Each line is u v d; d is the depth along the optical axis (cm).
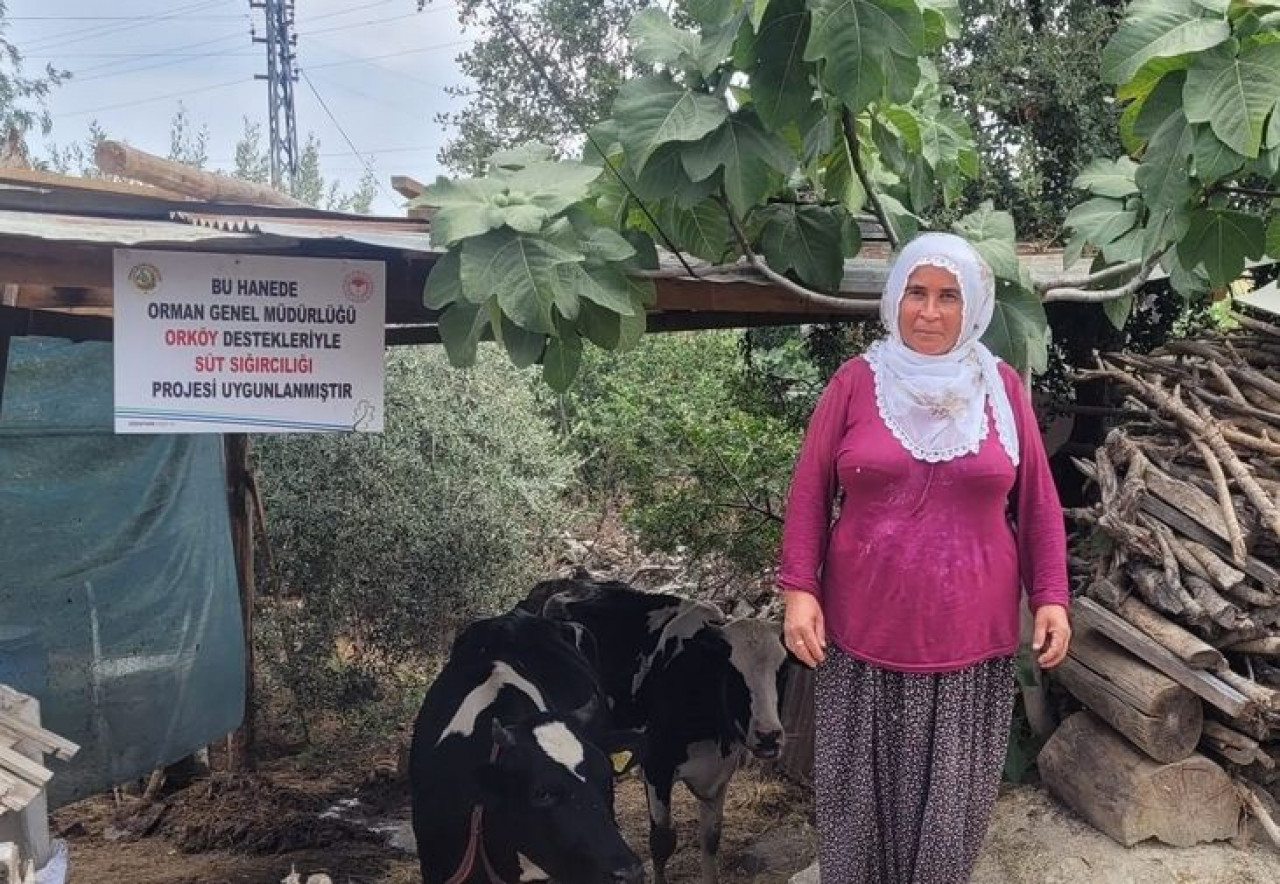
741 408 783
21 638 551
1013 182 679
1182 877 364
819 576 302
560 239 324
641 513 802
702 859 564
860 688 298
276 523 823
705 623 571
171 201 384
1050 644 289
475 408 888
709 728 546
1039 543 298
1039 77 674
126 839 657
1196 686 363
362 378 369
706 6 338
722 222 378
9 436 559
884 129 388
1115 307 458
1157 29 322
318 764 779
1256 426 429
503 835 386
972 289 285
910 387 285
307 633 835
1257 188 410
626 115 342
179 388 353
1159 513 399
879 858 307
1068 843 384
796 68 336
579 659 504
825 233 398
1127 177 450
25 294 511
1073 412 623
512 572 893
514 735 386
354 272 366
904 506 287
